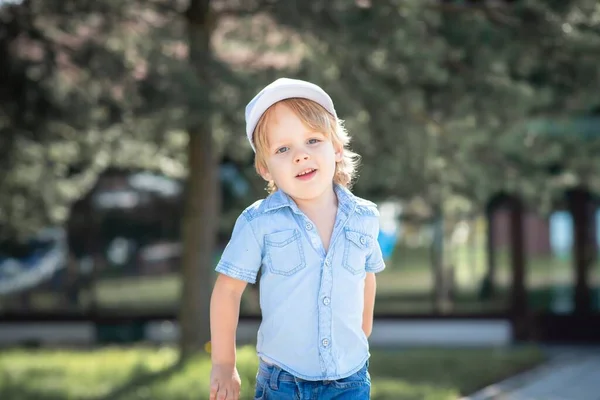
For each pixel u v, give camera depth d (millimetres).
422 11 11461
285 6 11344
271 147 3867
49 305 21172
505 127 12977
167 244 20875
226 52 14742
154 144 14852
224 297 3926
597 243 19281
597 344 18953
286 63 13266
